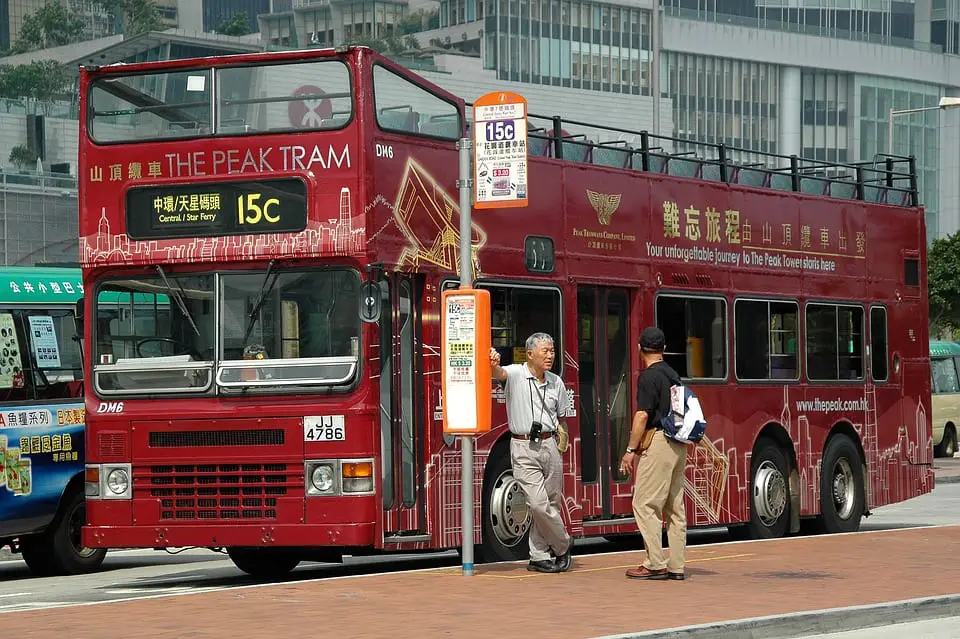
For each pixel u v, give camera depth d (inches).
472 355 599.2
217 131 639.8
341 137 623.8
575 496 730.8
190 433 634.2
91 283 654.5
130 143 649.0
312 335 623.5
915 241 1004.6
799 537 802.8
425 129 661.9
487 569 637.9
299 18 6752.0
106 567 831.7
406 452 644.7
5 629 480.1
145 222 644.7
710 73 5408.5
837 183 945.5
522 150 604.1
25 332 757.3
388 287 636.7
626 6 5270.7
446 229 666.8
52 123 3964.1
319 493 617.3
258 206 630.5
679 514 608.7
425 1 6269.7
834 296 922.7
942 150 5915.4
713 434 818.8
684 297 810.2
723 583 598.9
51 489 761.0
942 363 2089.1
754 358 855.7
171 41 4849.9
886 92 5713.6
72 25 7288.4
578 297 743.7
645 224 788.0
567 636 465.4
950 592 584.7
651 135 805.9
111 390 647.1
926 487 998.4
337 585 583.2
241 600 542.0
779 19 5812.0
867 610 538.6
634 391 776.3
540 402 617.6
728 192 848.3
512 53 5098.4
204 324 636.1
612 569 640.4
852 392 930.7
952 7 6131.9
